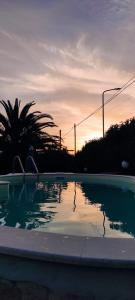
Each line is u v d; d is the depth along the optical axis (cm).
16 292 256
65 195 999
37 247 250
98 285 239
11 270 257
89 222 598
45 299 249
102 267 235
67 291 244
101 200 891
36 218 636
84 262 233
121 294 237
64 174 1542
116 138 2238
